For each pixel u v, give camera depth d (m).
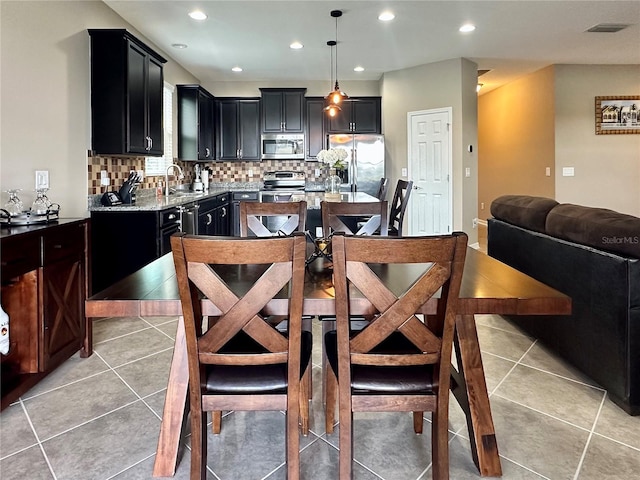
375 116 7.14
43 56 3.08
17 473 1.67
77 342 2.71
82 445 1.86
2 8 2.67
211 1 3.98
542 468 1.70
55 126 3.21
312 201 4.27
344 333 1.42
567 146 6.50
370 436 1.95
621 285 2.03
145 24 4.55
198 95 6.20
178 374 1.71
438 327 1.46
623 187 6.62
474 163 6.34
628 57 6.04
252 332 1.41
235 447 1.87
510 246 3.21
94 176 3.77
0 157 2.67
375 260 1.33
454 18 4.50
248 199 7.04
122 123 3.69
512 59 6.10
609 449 1.81
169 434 1.68
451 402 2.23
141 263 3.68
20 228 2.36
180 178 6.35
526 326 3.10
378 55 5.84
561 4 4.16
